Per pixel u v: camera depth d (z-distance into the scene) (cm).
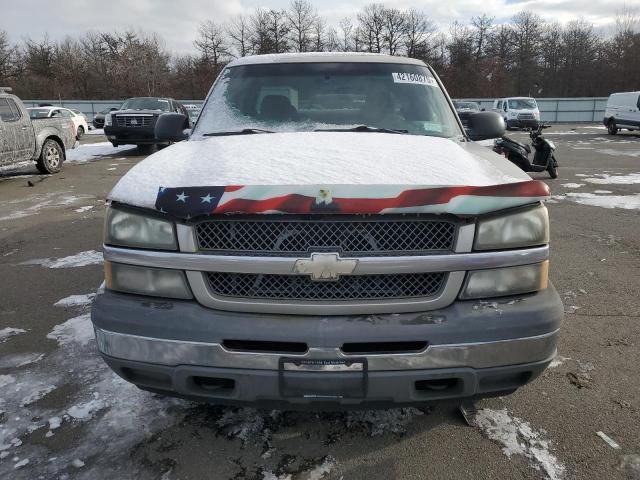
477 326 190
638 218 677
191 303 197
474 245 194
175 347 194
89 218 709
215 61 5647
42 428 244
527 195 195
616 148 1698
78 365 303
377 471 216
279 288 193
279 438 237
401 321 189
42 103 3916
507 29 5972
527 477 212
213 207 186
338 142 255
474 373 194
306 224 189
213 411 257
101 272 475
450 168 217
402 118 313
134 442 234
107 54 5675
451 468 218
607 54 5578
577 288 427
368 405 197
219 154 240
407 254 189
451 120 324
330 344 187
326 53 364
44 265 498
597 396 269
